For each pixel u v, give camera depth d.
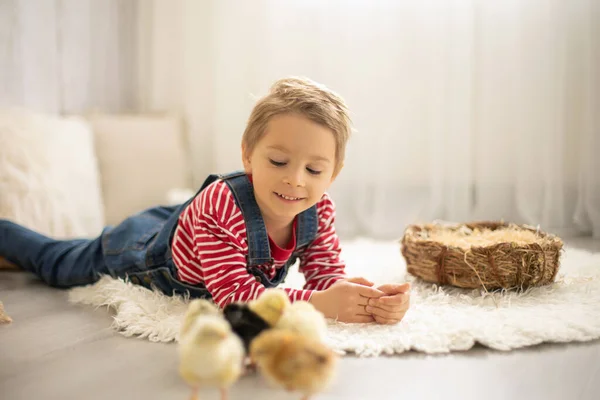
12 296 1.57
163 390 0.97
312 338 0.89
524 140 2.41
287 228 1.35
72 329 1.28
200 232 1.27
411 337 1.16
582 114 2.36
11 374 1.04
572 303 1.36
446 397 0.95
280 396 0.94
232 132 2.72
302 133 1.16
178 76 2.84
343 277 1.39
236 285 1.22
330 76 2.57
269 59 2.63
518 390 0.98
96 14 2.73
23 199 2.05
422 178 2.55
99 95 2.78
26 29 2.49
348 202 2.60
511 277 1.44
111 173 2.57
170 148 2.69
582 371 1.05
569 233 2.37
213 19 2.72
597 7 2.30
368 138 2.56
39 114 2.36
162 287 1.46
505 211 2.49
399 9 2.51
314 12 2.61
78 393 0.96
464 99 2.46
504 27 2.42
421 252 1.54
